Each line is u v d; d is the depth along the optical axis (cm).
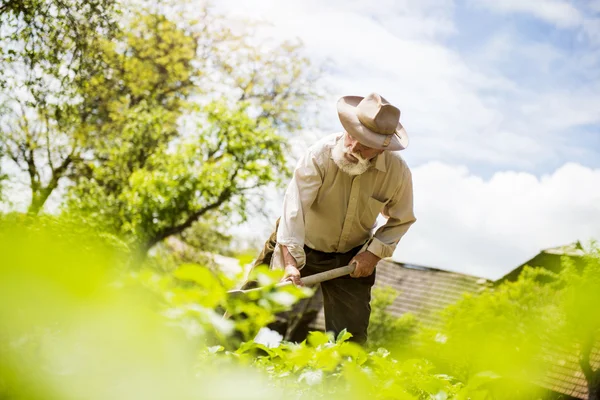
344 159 356
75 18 1004
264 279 96
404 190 378
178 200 1677
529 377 105
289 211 361
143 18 1725
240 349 140
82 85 1159
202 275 82
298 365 127
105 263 66
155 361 69
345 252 388
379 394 115
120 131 1669
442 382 130
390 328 1457
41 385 66
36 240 63
